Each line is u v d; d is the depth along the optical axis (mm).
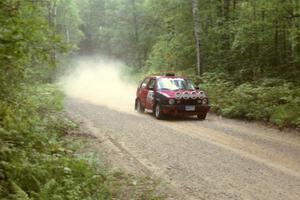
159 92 16266
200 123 15133
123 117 16172
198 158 9242
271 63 22844
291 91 16375
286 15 20375
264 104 16031
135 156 9328
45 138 7383
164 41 33625
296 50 21141
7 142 5898
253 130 13430
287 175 7934
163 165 8578
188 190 6945
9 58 5918
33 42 6055
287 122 13750
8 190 5117
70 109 18391
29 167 5598
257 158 9320
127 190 6746
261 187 7164
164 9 29859
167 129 13383
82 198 5719
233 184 7312
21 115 7102
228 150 10148
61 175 6090
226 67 24984
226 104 17734
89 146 10078
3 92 7023
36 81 10922
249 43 22219
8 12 5684
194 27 26156
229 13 26016
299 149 10375
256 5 21656
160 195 6609
